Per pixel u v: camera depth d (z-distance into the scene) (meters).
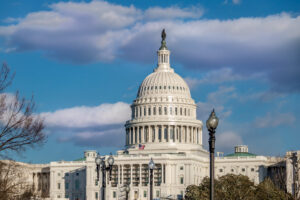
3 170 160.50
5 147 118.19
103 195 153.38
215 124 99.94
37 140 120.56
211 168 99.62
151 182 158.38
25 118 119.31
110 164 152.12
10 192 151.38
